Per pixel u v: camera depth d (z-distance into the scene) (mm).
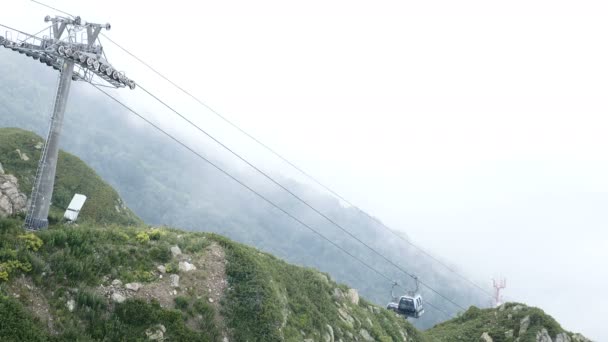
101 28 37781
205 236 33969
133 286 25688
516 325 64125
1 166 55719
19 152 60344
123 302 24531
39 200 34562
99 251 26859
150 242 30000
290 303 34906
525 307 67750
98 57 37750
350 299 45750
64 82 35875
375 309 49156
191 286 28078
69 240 26297
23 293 21578
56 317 21781
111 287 25031
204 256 31141
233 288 29859
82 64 36219
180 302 26359
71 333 21453
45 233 25844
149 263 28156
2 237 23891
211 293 28516
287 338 29656
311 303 37281
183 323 25156
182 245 31281
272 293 31531
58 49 34812
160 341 23766
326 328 35562
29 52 37562
